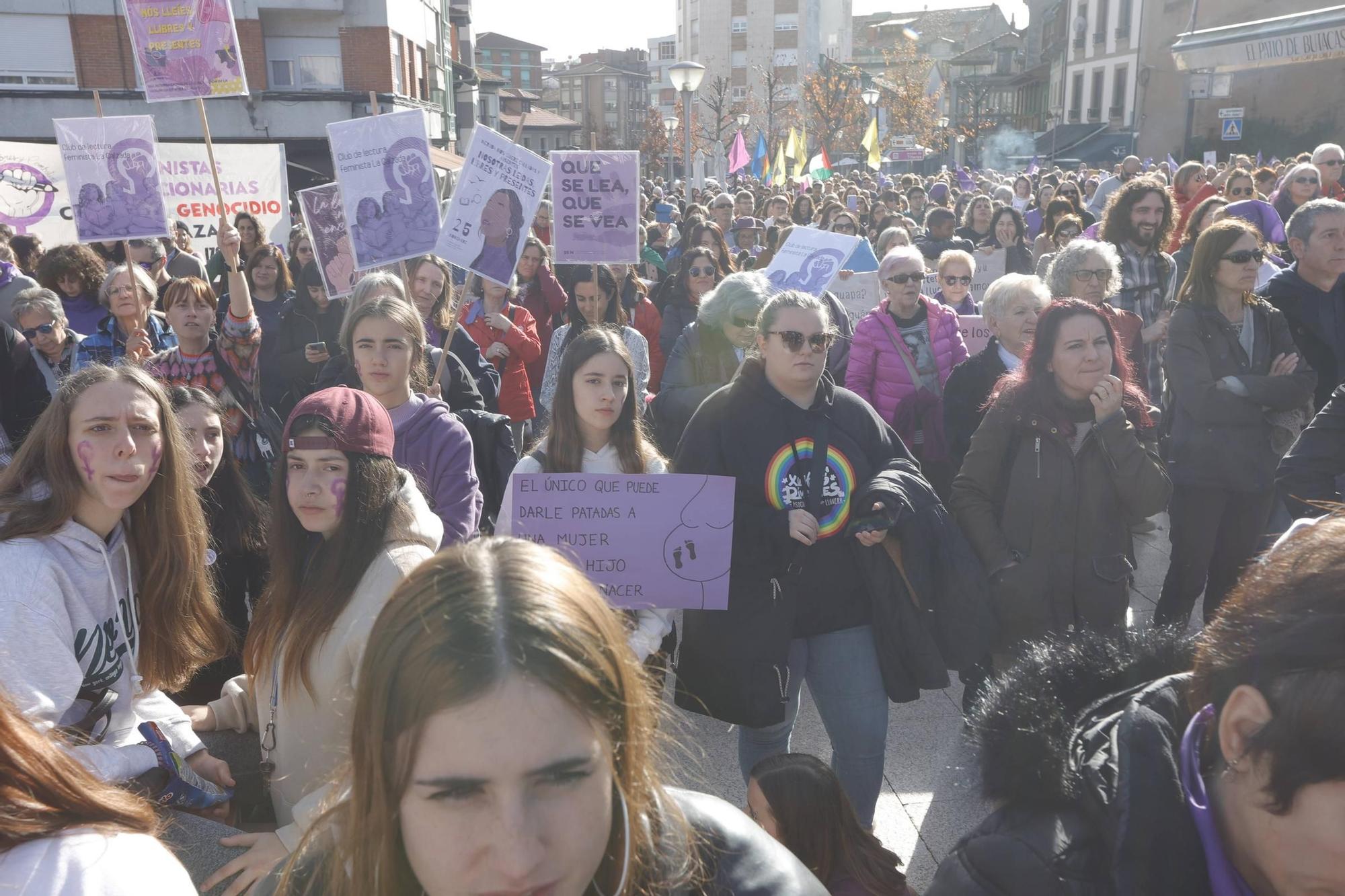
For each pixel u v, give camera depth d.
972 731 1.26
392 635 1.05
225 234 5.09
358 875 1.08
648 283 9.29
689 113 15.20
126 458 2.12
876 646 3.14
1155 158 41.59
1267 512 4.23
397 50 28.36
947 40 95.75
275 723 2.35
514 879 1.01
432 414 3.55
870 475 3.19
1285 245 7.25
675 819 1.22
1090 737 1.17
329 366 4.05
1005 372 4.35
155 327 5.76
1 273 6.64
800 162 28.73
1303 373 4.09
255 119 26.22
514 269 5.05
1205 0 31.41
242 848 2.06
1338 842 0.91
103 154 5.54
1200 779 1.05
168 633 2.38
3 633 1.94
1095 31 53.16
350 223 5.41
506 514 3.11
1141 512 3.26
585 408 3.23
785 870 1.24
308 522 2.26
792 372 3.08
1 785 1.22
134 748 2.11
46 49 24.88
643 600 3.08
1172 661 1.30
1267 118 33.56
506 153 4.99
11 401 4.67
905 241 7.86
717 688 3.11
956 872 1.13
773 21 86.19
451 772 1.00
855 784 3.14
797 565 3.07
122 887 1.21
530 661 1.00
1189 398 4.09
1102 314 3.25
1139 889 1.01
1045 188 13.85
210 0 5.54
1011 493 3.31
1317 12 11.94
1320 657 0.90
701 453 3.20
